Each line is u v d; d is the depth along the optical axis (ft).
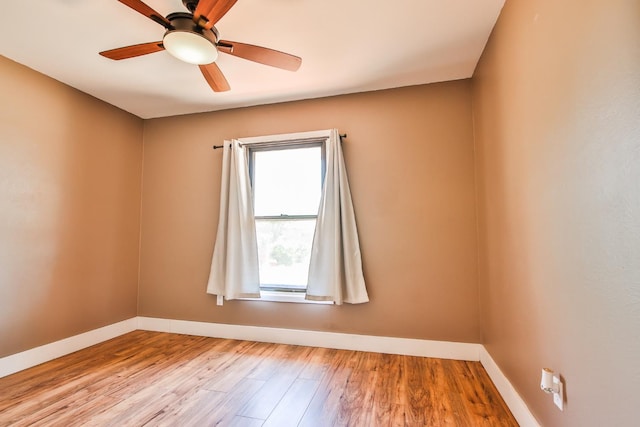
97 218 9.93
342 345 9.27
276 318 9.91
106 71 8.38
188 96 9.89
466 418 5.75
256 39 7.01
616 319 3.04
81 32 6.72
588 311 3.50
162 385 7.06
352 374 7.57
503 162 6.20
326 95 9.84
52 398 6.50
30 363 8.00
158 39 6.99
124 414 5.94
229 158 10.43
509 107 5.79
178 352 9.05
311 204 10.03
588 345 3.50
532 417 5.00
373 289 9.12
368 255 9.20
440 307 8.66
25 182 8.05
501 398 6.43
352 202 9.40
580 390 3.66
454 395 6.55
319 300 9.18
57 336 8.69
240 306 10.28
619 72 2.91
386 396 6.54
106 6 5.92
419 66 8.19
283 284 10.17
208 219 10.85
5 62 7.69
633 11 2.72
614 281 3.06
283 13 6.15
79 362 8.34
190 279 10.87
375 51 7.50
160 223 11.32
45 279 8.45
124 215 10.87
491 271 7.25
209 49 5.79
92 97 9.85
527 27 4.93
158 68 8.24
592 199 3.39
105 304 10.12
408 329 8.84
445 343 8.55
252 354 8.88
